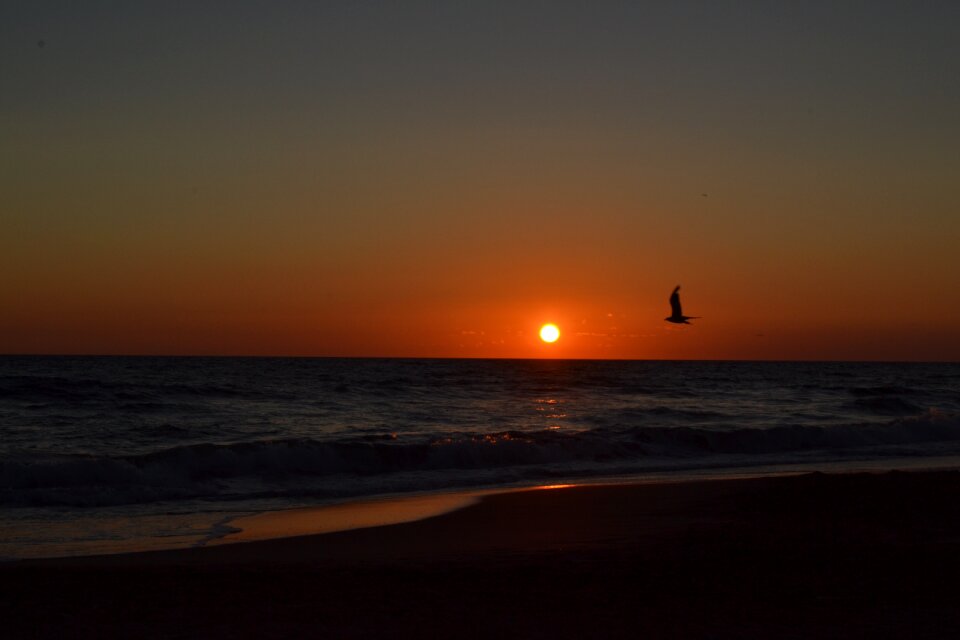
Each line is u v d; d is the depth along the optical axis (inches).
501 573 450.0
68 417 1486.2
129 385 2022.6
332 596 405.1
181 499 774.5
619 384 3029.0
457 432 1348.4
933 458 1119.6
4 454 909.2
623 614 374.3
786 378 3981.3
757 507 660.7
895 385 3353.8
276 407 1769.2
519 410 1777.8
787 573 446.0
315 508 724.7
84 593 409.4
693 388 2829.7
